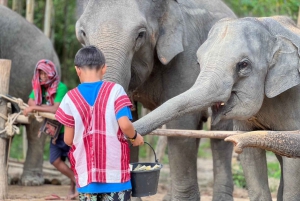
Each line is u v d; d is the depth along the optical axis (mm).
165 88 8039
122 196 5406
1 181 8445
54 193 9742
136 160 8500
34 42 10555
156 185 5824
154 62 7941
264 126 6875
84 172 5387
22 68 10406
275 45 6465
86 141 5367
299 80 6344
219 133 6395
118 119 5316
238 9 13156
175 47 7676
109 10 7258
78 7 7797
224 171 8836
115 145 5363
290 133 5559
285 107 6598
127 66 7164
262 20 6688
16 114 8477
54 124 8789
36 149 10688
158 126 5902
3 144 8438
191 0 8445
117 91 5379
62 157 9094
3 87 8406
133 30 7188
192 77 8023
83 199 5453
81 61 5422
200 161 14711
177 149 8023
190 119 7969
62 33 17750
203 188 11242
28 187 10391
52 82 8680
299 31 6820
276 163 12883
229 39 6375
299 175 6520
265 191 6887
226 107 6395
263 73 6387
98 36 7125
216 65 6258
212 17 8547
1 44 10250
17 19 10469
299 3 11578
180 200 8141
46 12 12688
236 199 9797
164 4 7703
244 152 6883
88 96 5383
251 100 6344
